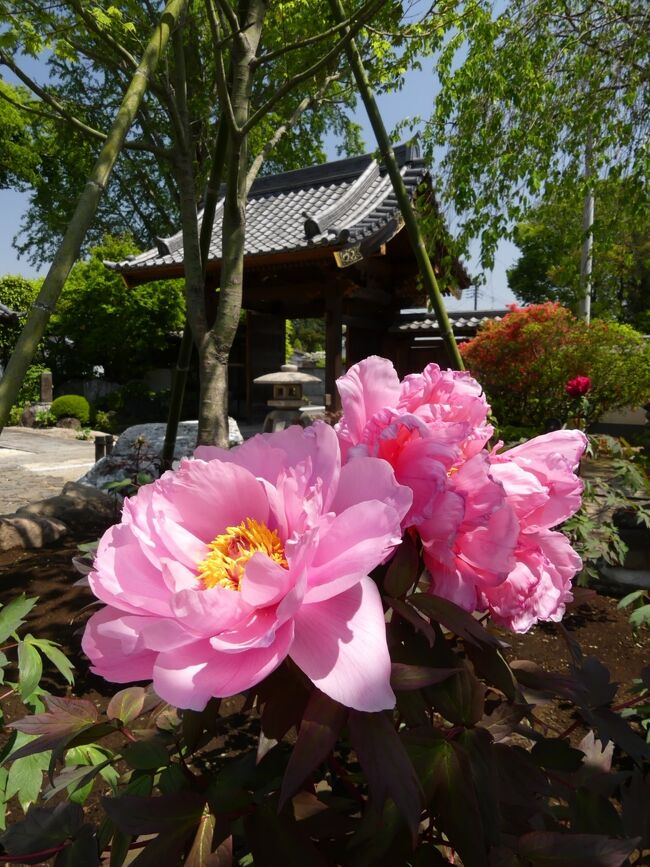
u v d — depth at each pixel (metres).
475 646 0.68
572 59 5.55
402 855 0.65
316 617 0.55
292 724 0.59
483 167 5.27
